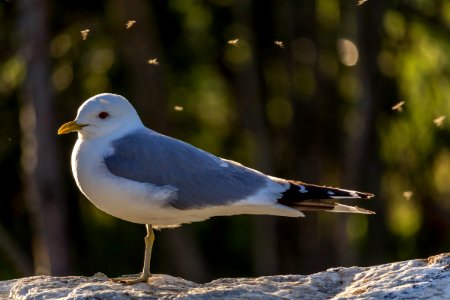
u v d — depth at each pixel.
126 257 19.42
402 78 18.84
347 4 18.64
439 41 18.58
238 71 19.12
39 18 17.88
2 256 19.19
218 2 19.05
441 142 18.78
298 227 19.66
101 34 18.91
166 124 18.25
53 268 18.14
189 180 8.76
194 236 19.94
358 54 17.95
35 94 17.98
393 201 19.75
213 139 19.72
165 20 19.23
